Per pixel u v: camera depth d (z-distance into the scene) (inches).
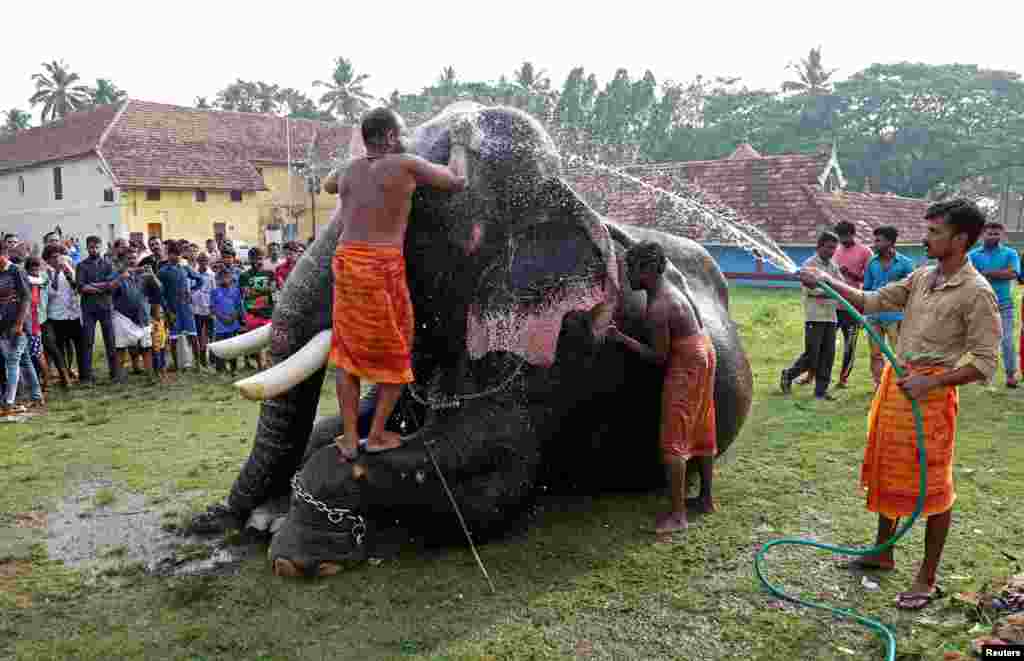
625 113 1357.0
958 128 1916.8
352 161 153.6
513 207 161.0
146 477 220.2
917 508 137.7
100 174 1240.8
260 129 1406.3
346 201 149.5
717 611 139.6
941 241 134.9
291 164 1373.0
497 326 161.5
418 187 155.6
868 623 134.0
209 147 1318.9
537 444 169.8
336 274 146.9
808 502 194.1
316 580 151.9
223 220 1289.4
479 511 161.2
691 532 175.0
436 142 161.3
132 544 172.9
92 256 375.2
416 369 171.8
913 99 1950.1
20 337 308.2
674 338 172.7
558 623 135.3
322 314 158.1
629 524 180.5
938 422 138.1
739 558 161.6
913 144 1872.5
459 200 157.2
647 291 174.2
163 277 392.8
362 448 157.3
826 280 153.4
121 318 374.3
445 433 161.3
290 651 127.2
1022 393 317.7
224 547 168.6
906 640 129.3
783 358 409.1
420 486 155.9
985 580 148.8
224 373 397.4
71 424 288.5
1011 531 173.6
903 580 151.1
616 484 198.7
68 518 189.8
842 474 215.5
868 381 347.6
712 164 974.4
